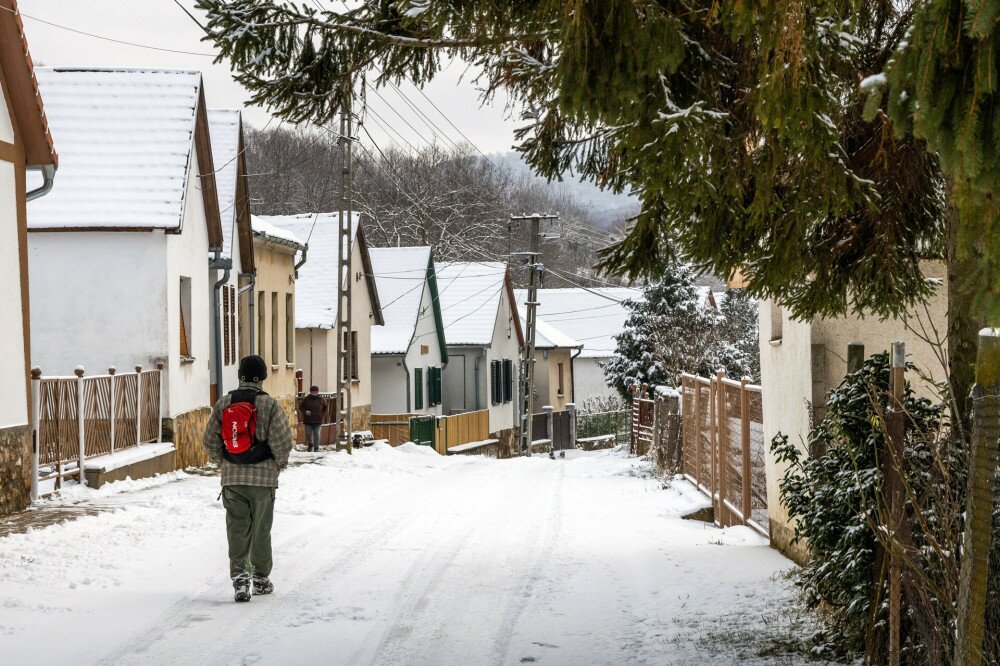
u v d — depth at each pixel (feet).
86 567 33.65
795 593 29.99
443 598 31.19
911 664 19.61
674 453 76.07
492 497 62.39
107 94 73.36
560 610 29.68
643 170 20.18
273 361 101.40
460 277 174.81
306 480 68.23
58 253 66.59
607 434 198.39
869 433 21.59
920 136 11.82
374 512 52.95
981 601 14.32
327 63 25.55
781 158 21.68
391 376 143.74
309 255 127.95
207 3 24.44
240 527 30.42
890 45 23.58
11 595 28.94
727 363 148.36
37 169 48.11
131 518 43.91
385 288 149.07
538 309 236.43
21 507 44.42
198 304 75.51
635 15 18.71
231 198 85.20
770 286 26.37
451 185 198.90
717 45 22.13
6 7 44.47
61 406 50.06
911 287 27.63
